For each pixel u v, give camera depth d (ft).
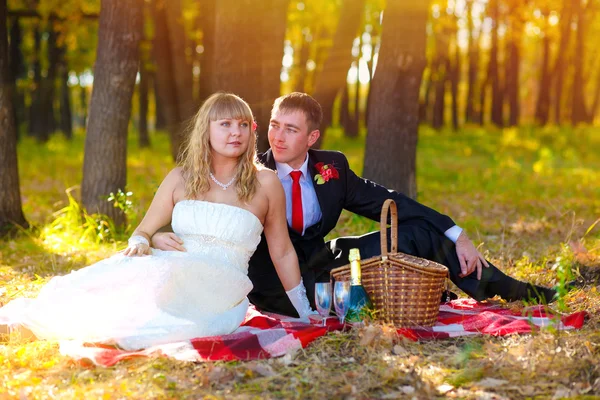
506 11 57.41
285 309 14.60
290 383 10.75
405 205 15.01
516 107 100.22
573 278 16.98
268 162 14.97
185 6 47.37
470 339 12.73
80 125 164.14
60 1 43.24
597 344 11.81
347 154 69.00
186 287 12.85
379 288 13.07
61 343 12.25
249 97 28.73
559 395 10.14
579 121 99.50
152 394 10.32
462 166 55.83
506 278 14.84
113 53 25.12
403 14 27.61
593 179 47.34
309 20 60.64
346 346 12.14
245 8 28.27
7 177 24.30
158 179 41.98
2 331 12.94
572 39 106.22
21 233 24.14
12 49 68.95
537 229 26.30
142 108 74.84
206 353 11.75
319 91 35.22
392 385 10.65
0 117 24.17
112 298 12.66
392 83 28.04
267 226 14.01
